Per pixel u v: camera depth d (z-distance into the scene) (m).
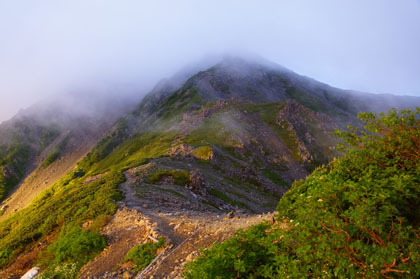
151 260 11.80
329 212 4.80
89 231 19.30
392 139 5.96
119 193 36.47
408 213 5.03
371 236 4.20
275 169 120.12
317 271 4.40
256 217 15.23
